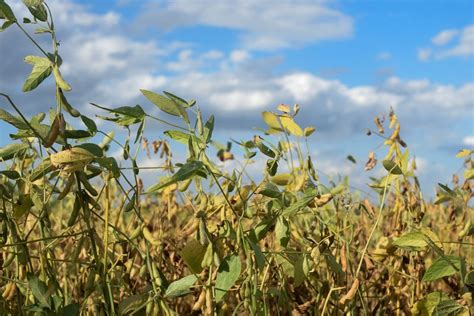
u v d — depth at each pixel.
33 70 1.65
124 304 1.78
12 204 1.88
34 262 2.80
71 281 2.58
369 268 2.37
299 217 2.96
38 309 1.70
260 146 2.04
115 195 3.11
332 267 2.10
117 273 2.05
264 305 1.95
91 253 2.10
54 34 1.68
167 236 2.79
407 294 2.65
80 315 1.84
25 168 2.19
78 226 2.69
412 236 1.99
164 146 2.71
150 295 1.81
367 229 3.08
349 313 2.21
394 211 2.67
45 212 1.91
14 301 2.12
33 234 2.88
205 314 1.87
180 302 2.72
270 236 2.52
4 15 1.64
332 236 2.15
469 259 2.83
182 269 2.59
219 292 1.79
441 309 1.88
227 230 1.86
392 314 2.63
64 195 1.68
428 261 2.61
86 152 1.65
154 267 1.84
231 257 1.81
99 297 1.89
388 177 2.20
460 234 2.46
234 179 1.96
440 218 3.45
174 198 2.84
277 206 2.06
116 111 1.79
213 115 1.90
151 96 1.84
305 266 2.04
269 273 2.38
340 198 2.63
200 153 1.85
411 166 2.71
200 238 1.81
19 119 1.71
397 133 2.71
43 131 1.76
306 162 2.22
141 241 2.61
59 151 1.76
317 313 2.25
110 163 1.70
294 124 2.29
